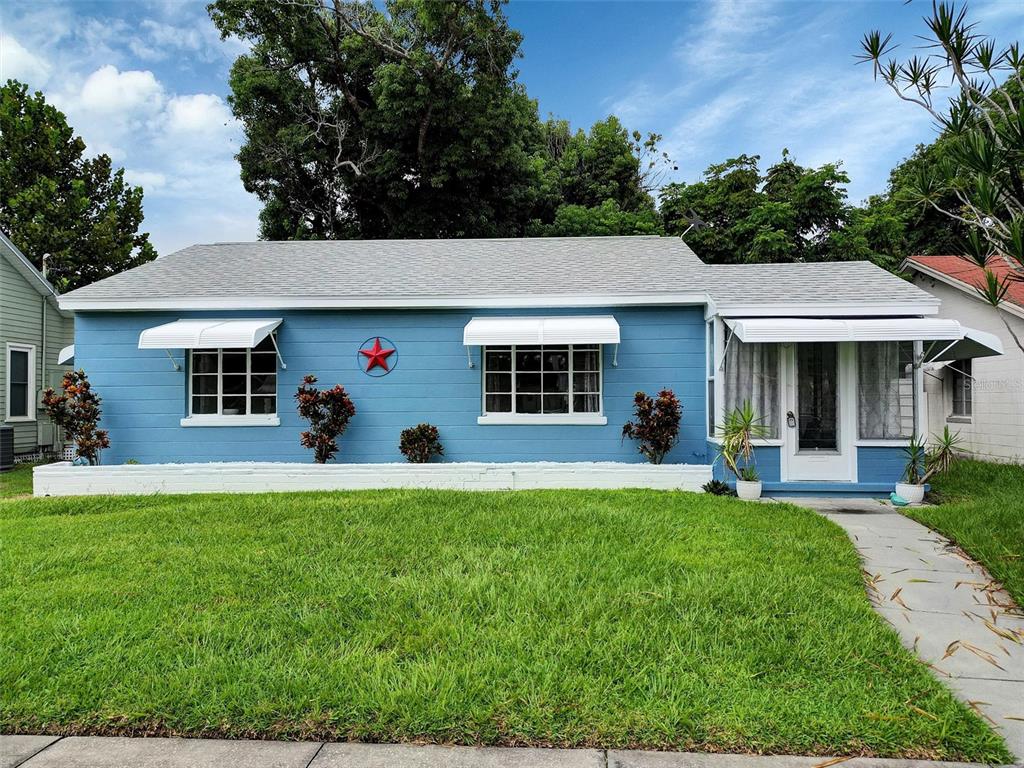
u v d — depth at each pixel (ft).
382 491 37.19
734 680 14.10
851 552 24.41
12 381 61.21
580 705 13.12
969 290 52.03
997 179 17.90
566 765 11.51
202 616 17.88
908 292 38.58
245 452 43.39
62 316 68.08
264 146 99.55
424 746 12.19
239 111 101.50
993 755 11.74
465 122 93.20
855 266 45.60
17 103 94.12
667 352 42.34
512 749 12.06
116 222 99.35
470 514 29.96
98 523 29.22
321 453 41.24
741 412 37.96
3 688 14.08
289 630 16.93
